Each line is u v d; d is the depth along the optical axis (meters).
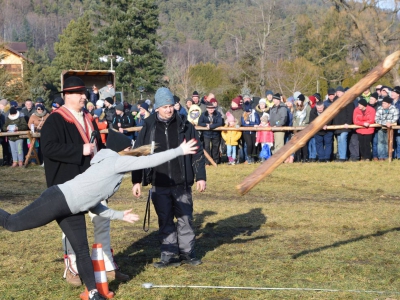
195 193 11.37
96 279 5.41
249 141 15.62
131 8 54.06
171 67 51.41
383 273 6.06
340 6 31.78
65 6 149.75
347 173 13.58
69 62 64.75
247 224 8.43
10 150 16.67
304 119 15.54
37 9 141.62
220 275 6.05
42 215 5.05
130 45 54.03
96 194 5.10
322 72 39.44
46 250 7.12
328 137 15.56
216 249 7.09
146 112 16.56
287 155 4.86
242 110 16.00
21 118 16.16
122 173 5.20
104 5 55.62
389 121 14.99
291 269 6.23
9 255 6.92
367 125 15.17
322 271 6.14
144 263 6.57
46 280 5.98
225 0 145.25
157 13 55.25
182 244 6.46
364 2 30.92
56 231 8.09
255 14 42.03
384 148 15.47
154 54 54.31
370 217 8.78
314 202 10.23
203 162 6.47
